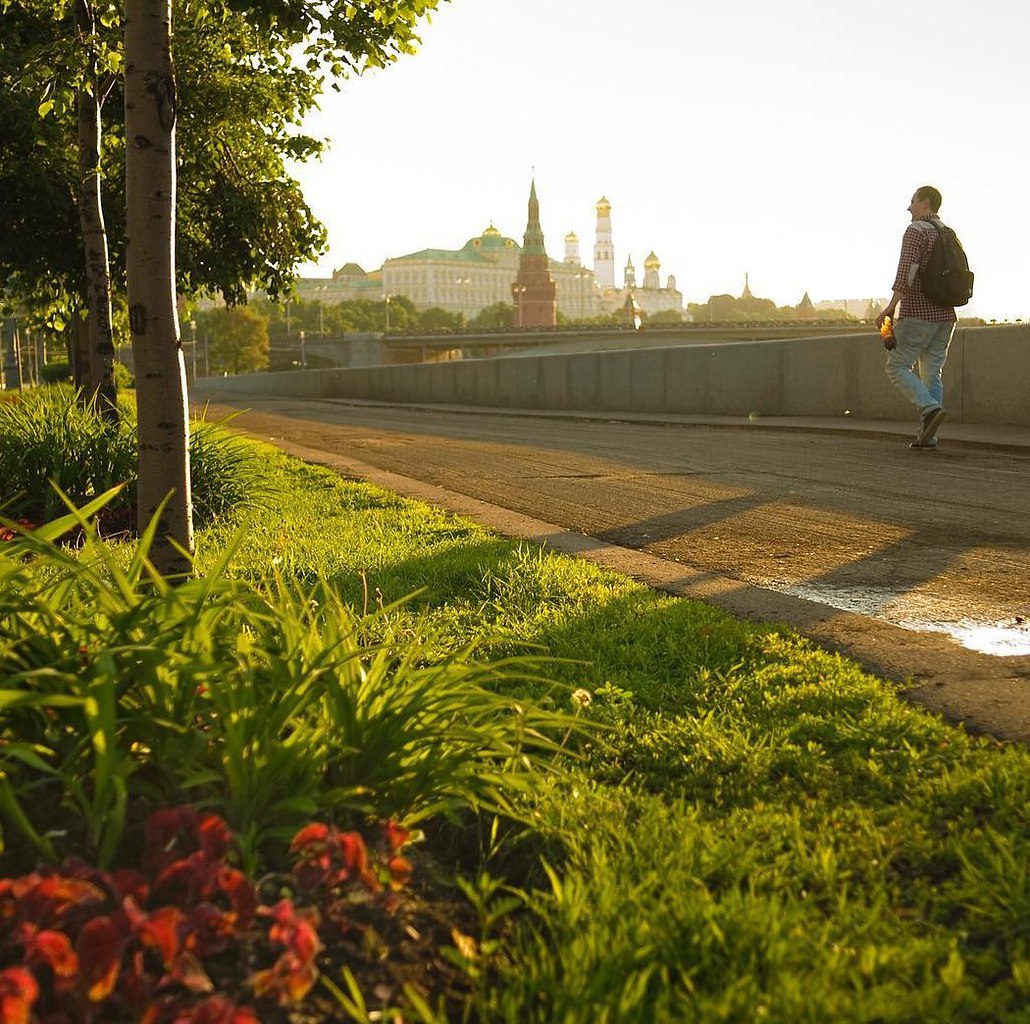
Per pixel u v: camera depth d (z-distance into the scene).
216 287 15.34
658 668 3.64
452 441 15.55
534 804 2.48
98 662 2.17
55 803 2.16
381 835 2.19
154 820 1.91
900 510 7.41
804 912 1.96
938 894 2.08
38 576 3.16
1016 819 2.35
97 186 10.64
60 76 9.50
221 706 2.21
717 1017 1.64
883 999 1.69
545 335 125.62
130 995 1.56
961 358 14.13
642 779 2.71
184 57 12.20
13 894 1.68
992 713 3.09
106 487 7.57
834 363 16.92
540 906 2.01
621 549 6.06
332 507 8.15
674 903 1.96
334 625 2.76
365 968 1.83
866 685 3.28
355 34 6.50
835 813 2.41
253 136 14.18
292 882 1.99
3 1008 1.37
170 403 3.99
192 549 4.07
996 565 5.49
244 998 1.66
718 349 20.12
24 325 16.38
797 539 6.42
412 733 2.39
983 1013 1.69
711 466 10.72
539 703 2.89
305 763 2.22
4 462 7.55
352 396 48.44
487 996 1.78
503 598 4.68
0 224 13.14
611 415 21.08
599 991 1.70
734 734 2.91
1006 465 9.98
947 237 11.01
